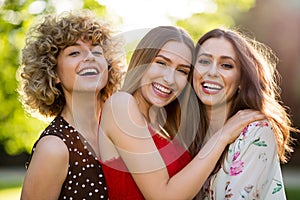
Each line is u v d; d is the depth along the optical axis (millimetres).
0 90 6613
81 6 5883
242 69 2941
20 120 6742
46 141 2701
